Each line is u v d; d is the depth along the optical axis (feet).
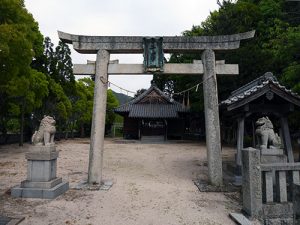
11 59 47.06
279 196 23.88
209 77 35.32
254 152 23.48
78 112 122.83
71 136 127.03
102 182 34.96
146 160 57.26
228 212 24.99
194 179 38.70
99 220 22.54
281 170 24.13
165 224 22.06
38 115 89.92
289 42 50.03
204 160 57.21
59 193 29.17
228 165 44.32
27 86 57.06
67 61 108.37
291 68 45.73
